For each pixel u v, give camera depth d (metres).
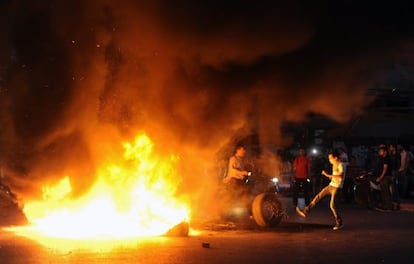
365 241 14.07
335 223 17.81
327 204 24.92
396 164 22.56
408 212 21.53
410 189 26.80
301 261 11.48
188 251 12.47
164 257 11.74
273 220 16.33
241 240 14.14
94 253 12.11
